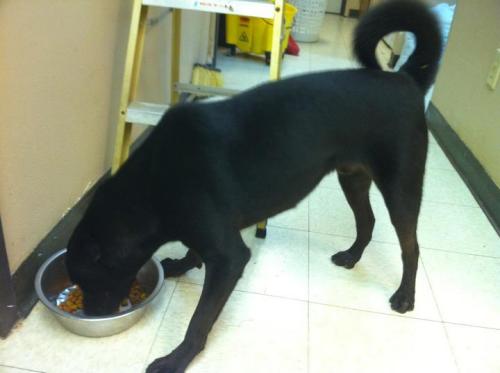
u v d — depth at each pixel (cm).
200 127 102
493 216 189
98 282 109
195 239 105
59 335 122
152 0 141
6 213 112
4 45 100
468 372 123
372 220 153
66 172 140
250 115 106
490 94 212
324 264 158
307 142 110
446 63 276
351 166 125
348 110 112
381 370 122
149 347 121
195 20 279
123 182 107
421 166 125
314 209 189
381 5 116
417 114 120
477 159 215
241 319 132
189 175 101
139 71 170
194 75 278
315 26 445
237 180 105
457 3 270
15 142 111
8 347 117
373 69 122
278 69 144
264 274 150
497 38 214
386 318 138
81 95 141
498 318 142
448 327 136
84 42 137
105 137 166
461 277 157
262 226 164
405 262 137
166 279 145
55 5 117
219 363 119
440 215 192
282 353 123
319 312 138
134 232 106
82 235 107
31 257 127
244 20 361
